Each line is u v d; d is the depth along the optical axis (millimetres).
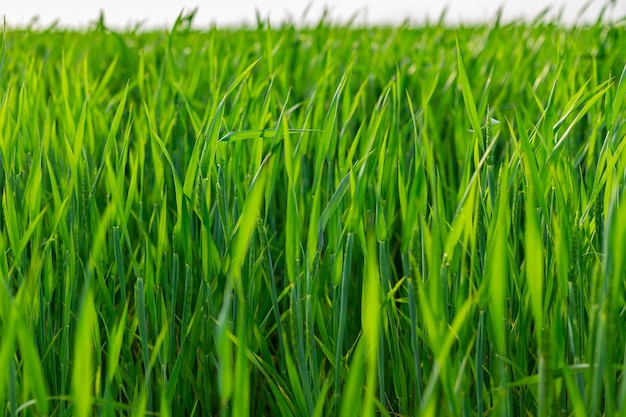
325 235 1377
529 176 1042
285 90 1694
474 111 1121
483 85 1850
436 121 1729
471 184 1000
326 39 2379
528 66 1857
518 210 1194
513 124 1668
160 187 1289
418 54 2084
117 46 2504
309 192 1425
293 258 1070
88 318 849
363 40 2422
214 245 1160
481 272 1148
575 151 1564
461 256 1054
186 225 1154
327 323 1266
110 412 959
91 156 1410
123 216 1146
